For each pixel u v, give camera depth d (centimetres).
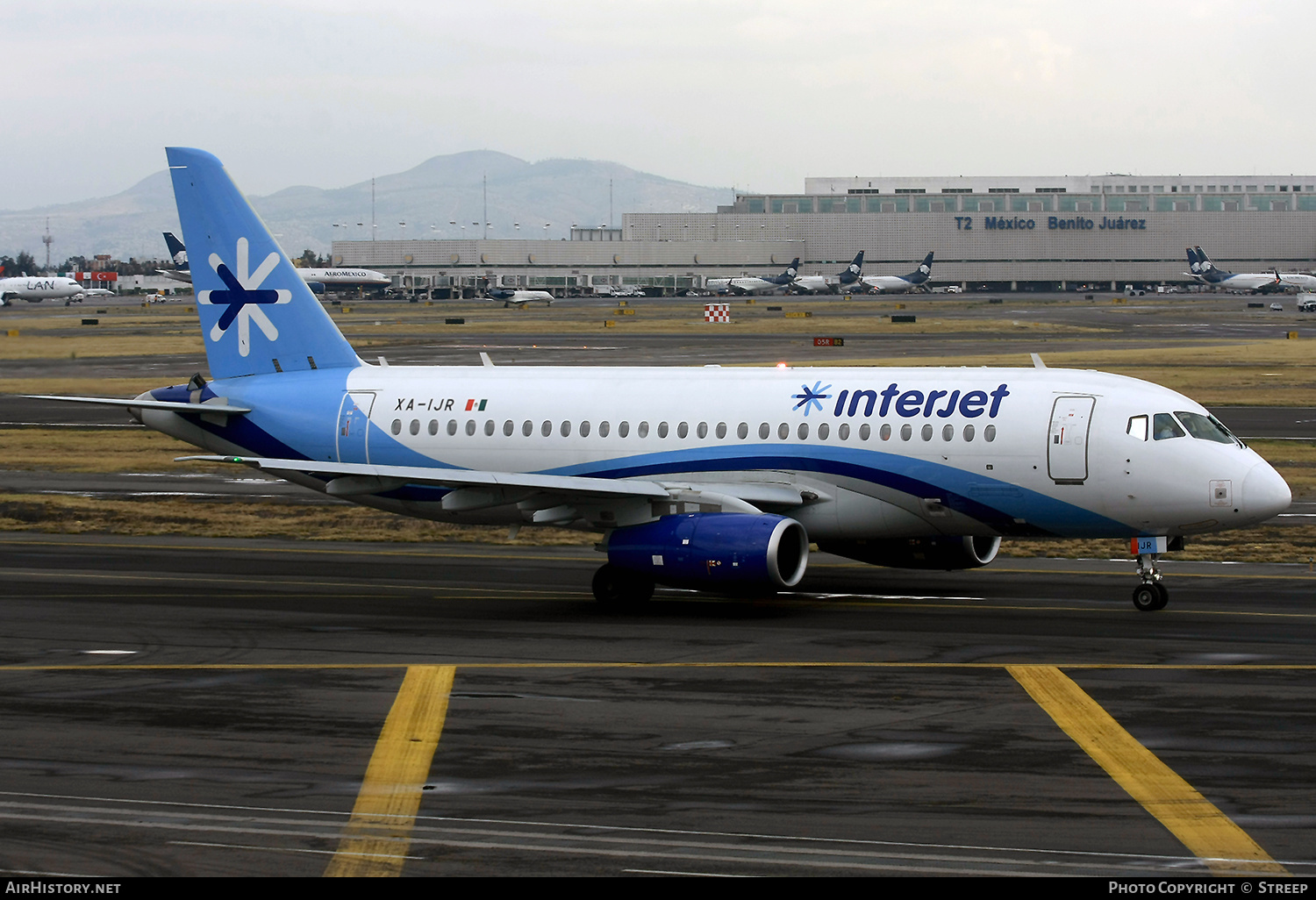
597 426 9938
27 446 18425
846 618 8556
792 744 5603
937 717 6019
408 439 10431
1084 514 8806
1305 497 13762
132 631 8169
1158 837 4472
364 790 5025
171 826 4650
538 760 5406
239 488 14938
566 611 8881
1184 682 6662
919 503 9131
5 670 7081
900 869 4197
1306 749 5478
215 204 11156
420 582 9988
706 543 8619
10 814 4781
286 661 7281
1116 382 8994
